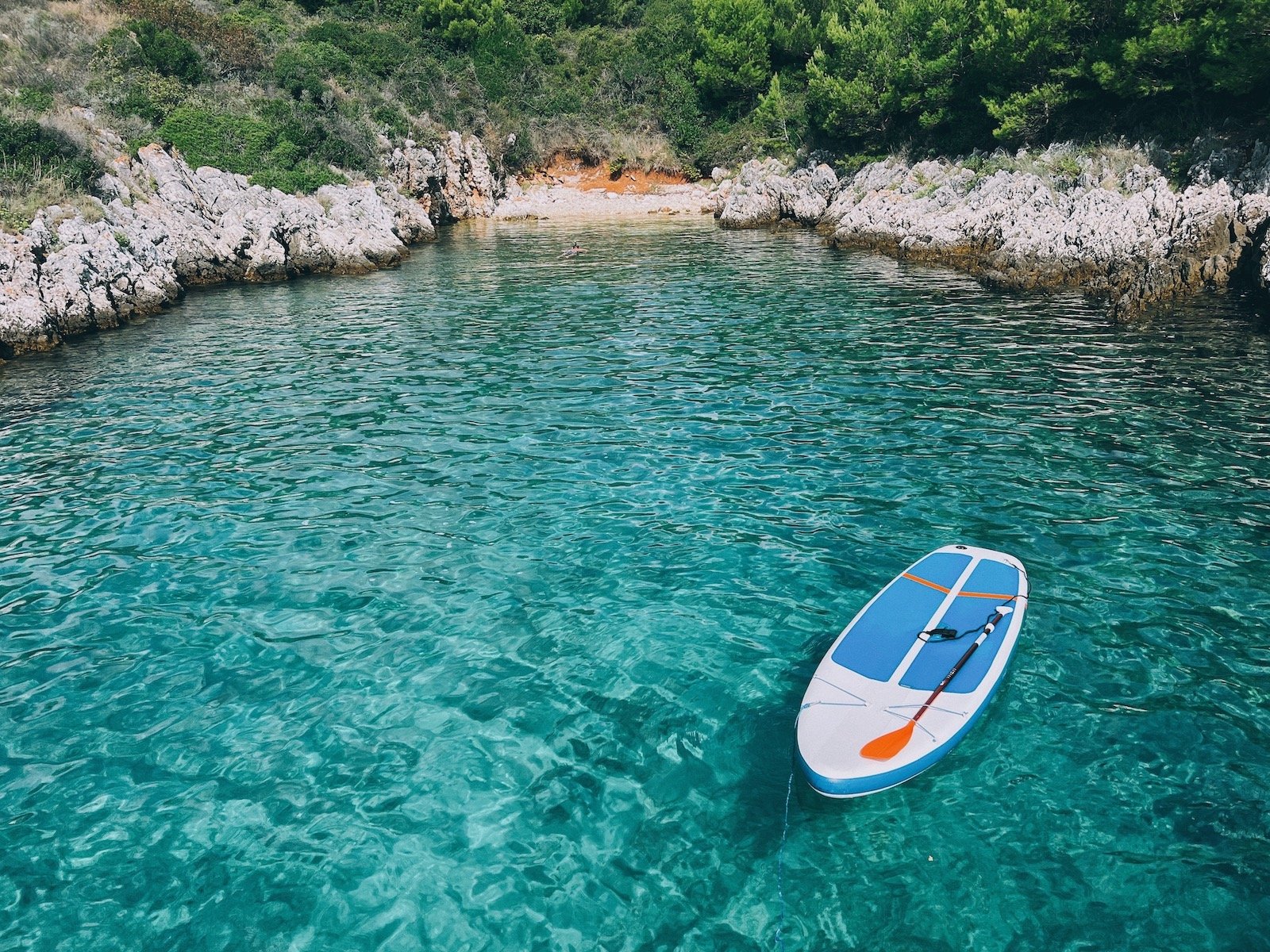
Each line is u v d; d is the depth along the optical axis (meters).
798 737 7.75
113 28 45.97
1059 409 17.16
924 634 8.98
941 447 15.55
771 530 12.82
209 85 46.75
